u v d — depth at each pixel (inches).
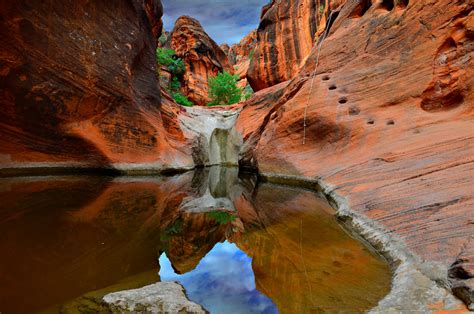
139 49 486.9
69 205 205.9
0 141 323.0
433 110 251.3
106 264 110.4
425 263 97.2
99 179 359.3
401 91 278.7
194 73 1338.6
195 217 208.5
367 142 266.1
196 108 940.0
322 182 271.1
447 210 122.7
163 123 564.1
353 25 389.7
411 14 295.6
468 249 91.5
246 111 705.6
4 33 298.8
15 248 121.4
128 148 442.0
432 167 171.3
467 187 132.6
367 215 156.3
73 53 365.7
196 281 99.5
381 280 95.9
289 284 94.9
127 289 90.2
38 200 214.4
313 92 359.9
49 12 336.8
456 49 245.4
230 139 741.3
